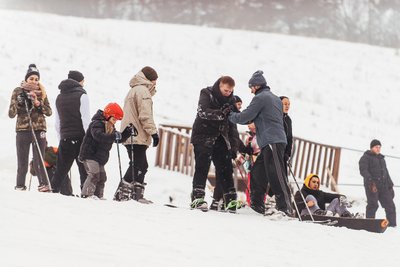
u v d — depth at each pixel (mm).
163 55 92438
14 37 81562
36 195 23844
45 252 16266
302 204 30391
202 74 86875
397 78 98875
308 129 65312
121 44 94438
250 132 30609
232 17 134625
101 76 72750
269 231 22391
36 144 28203
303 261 18922
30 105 29297
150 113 26469
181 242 19531
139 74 26984
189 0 136750
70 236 18641
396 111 84562
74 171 37562
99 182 27312
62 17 106250
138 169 26609
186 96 73875
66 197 24172
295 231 22859
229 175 26281
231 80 25531
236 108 26109
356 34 134000
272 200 28797
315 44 110125
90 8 135000
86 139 26719
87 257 16266
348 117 75750
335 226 27016
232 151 26562
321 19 135000
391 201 37750
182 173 42625
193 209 25469
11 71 64500
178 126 44906
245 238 21094
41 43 81562
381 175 37625
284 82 90125
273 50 104250
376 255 20750
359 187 45938
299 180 45375
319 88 89500
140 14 134750
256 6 136000
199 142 25812
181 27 111312
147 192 38094
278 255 19328
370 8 137500
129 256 16984
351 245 21844
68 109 28047
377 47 114312
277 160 25047
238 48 103188
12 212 20812
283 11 135375
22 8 132125
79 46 85812
